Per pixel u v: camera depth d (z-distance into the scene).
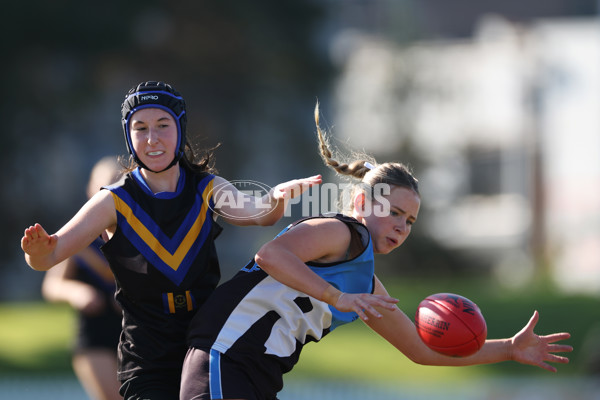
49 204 114.56
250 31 115.56
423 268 116.62
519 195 140.25
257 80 116.94
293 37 118.19
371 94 122.38
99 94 113.88
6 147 108.94
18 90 106.44
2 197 110.75
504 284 105.19
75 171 116.88
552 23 155.00
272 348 15.29
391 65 121.69
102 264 24.20
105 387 24.22
